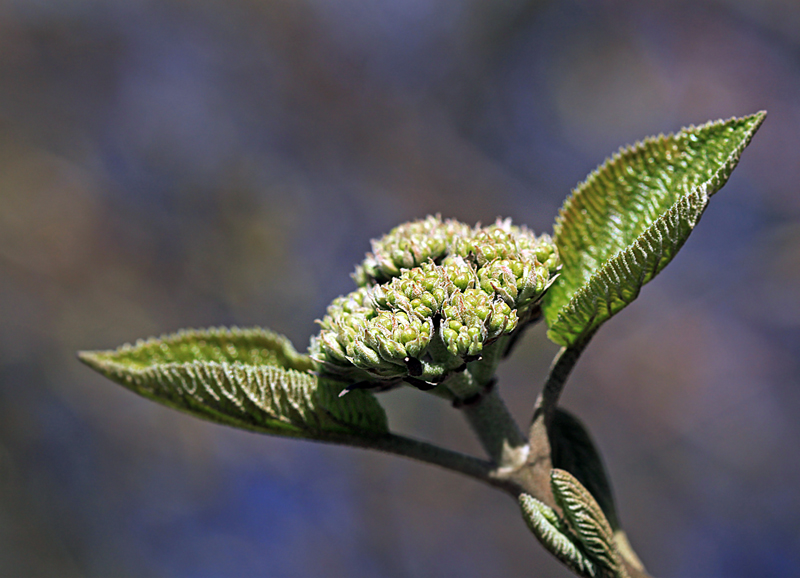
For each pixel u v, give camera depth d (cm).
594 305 50
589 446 51
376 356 50
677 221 49
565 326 50
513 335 51
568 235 51
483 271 50
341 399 51
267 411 51
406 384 50
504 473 50
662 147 51
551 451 51
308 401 51
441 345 50
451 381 50
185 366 51
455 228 51
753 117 50
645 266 50
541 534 50
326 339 50
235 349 53
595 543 49
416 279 50
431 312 50
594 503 49
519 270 50
